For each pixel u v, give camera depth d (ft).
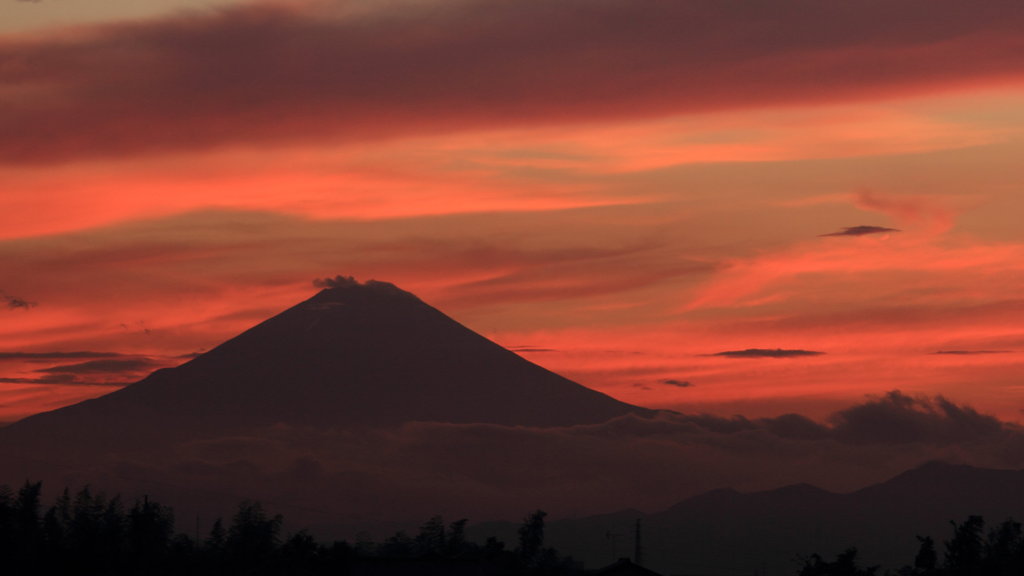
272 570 605.73
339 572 542.16
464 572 527.81
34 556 604.90
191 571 628.28
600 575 482.28
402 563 529.04
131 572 618.03
